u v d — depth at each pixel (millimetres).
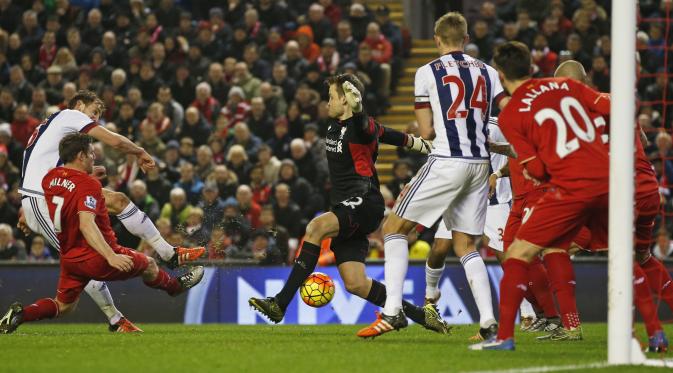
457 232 25016
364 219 25562
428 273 29375
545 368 19266
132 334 28688
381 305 26250
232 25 62531
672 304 25625
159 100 55812
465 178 24359
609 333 20594
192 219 45844
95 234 26703
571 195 21266
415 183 24625
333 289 26891
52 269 43031
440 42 25297
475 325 37688
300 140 52500
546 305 30062
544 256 27484
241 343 24219
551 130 21438
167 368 19016
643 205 24219
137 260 28031
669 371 19219
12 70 59094
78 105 29656
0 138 53125
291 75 57875
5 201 49438
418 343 24406
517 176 27938
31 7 65688
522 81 22250
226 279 43562
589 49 58344
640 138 24828
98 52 60094
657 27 56625
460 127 24422
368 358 20672
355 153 25562
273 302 25297
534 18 61156
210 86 57625
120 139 28672
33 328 36250
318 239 25328
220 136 54219
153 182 50312
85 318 43344
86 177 27141
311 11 60938
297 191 50188
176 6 63031
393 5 71562
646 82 55906
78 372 18562
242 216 46625
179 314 43312
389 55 59844
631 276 20453
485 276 24516
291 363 19797
